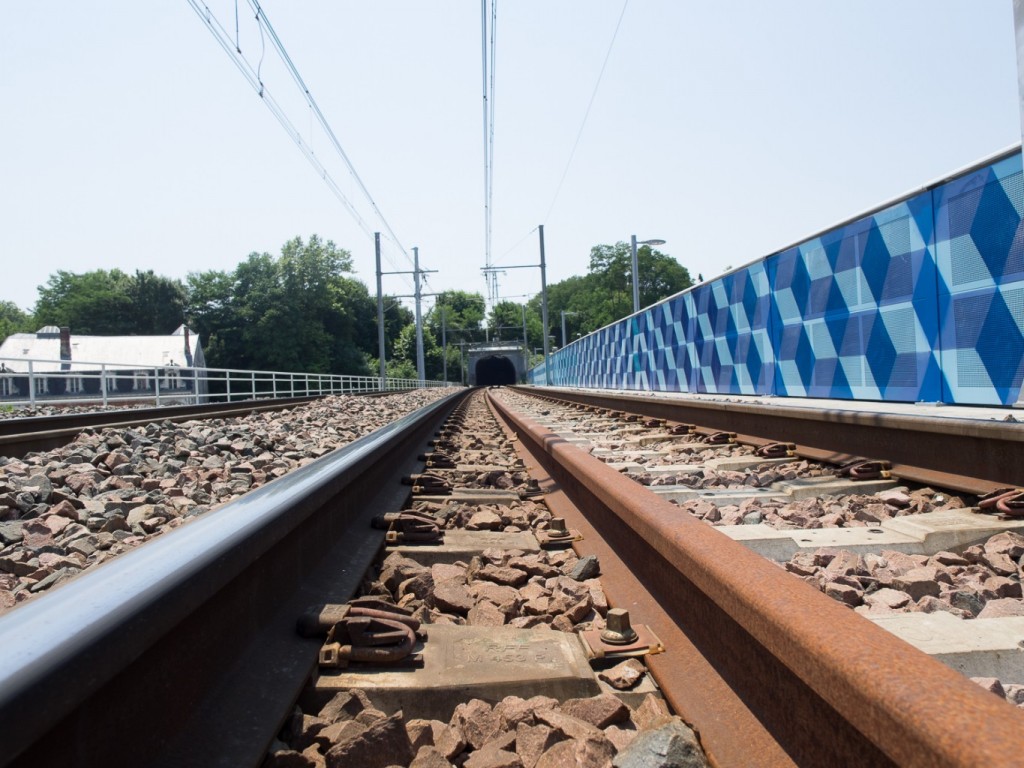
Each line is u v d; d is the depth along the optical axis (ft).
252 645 8.46
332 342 328.08
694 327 61.57
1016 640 8.73
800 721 6.10
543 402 90.02
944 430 17.63
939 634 8.93
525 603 11.60
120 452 27.63
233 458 30.37
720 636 7.98
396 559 13.16
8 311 556.10
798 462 24.09
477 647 9.16
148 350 273.33
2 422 35.83
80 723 5.30
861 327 33.88
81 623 5.31
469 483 24.52
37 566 13.75
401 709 7.95
